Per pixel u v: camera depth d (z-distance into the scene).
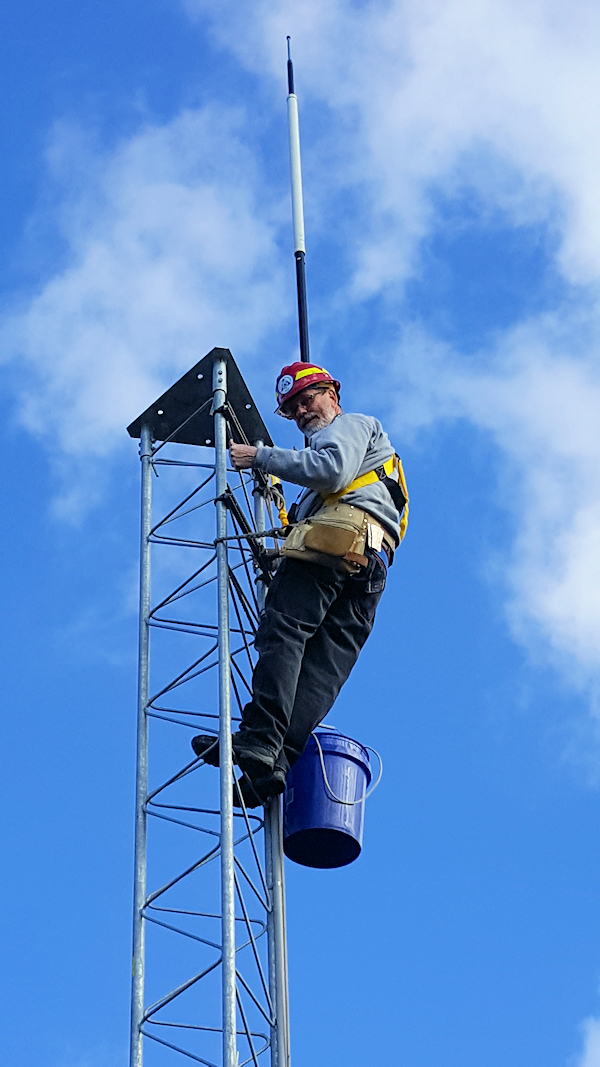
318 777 9.33
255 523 10.52
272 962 8.85
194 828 8.56
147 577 9.91
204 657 9.23
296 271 11.05
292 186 11.45
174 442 10.68
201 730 9.78
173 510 10.00
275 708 8.74
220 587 9.20
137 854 8.95
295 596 8.98
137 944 8.69
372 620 9.35
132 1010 8.51
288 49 12.16
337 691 9.15
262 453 9.21
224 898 8.09
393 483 9.28
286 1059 8.55
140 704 9.43
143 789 9.16
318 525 8.99
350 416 9.27
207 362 10.20
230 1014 7.75
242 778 8.88
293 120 11.77
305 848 9.45
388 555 9.27
